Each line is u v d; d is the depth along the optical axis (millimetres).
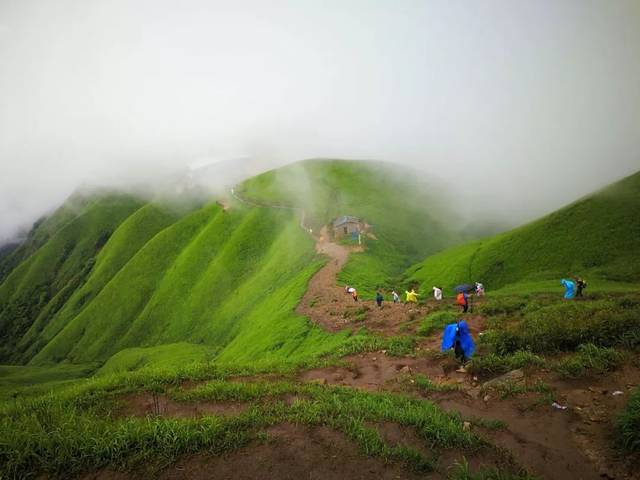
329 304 44406
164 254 145750
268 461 10672
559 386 14789
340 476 10008
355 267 63281
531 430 12273
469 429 12234
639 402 11430
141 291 136000
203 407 15203
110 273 171500
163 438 11672
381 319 33344
